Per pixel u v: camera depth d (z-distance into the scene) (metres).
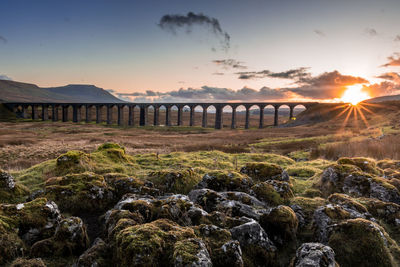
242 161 17.06
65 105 126.94
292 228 5.57
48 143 35.75
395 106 85.44
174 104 113.31
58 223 5.43
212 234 4.73
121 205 6.02
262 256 4.75
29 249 4.88
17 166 16.84
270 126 114.81
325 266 3.83
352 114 91.12
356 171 8.79
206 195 6.80
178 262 3.61
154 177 9.75
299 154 22.20
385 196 7.49
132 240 4.00
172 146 34.16
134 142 40.41
